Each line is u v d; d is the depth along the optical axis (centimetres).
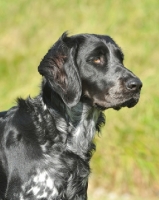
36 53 2081
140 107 1645
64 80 879
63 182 870
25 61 2073
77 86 874
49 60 887
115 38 1922
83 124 906
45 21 2200
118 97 877
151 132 1595
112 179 1535
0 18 2311
